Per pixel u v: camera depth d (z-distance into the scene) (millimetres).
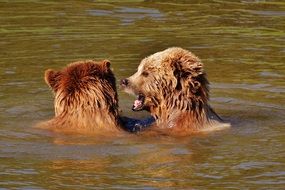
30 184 12844
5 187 12734
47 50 20328
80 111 14867
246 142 14711
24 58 19719
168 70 15930
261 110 16734
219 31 22125
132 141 14672
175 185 12852
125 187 12758
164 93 16000
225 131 15398
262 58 20125
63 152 14039
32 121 15680
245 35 21812
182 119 15703
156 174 13219
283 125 15758
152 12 23922
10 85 17938
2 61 19531
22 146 14281
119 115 15352
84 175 13156
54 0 25188
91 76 14898
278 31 22156
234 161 13773
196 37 21594
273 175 13219
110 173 13242
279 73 19094
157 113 16219
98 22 22781
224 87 18188
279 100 17359
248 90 18000
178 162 13711
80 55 19953
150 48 20531
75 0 25188
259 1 25406
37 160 13719
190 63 15820
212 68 19406
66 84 14953
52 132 14891
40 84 18016
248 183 12930
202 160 13797
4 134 14852
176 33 21844
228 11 24188
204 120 15680
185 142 14734
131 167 13469
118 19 23109
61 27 22281
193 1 25406
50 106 16688
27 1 25047
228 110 16781
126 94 17812
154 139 14867
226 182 12961
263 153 14117
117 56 19844
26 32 21812
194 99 15734
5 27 22266
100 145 14375
